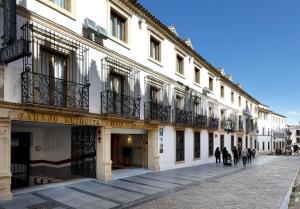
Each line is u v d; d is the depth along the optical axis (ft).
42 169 46.44
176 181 45.65
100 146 43.16
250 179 52.26
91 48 41.42
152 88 58.59
